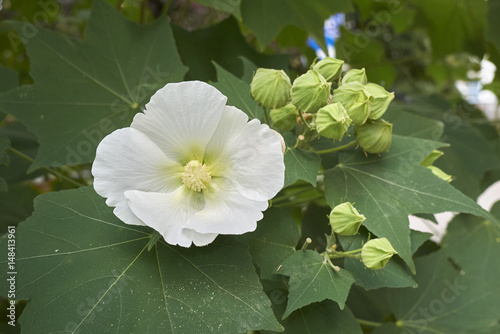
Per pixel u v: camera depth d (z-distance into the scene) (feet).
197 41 1.88
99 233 1.23
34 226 1.20
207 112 1.16
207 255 1.22
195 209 1.20
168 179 1.20
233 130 1.17
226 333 1.12
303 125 1.34
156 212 1.14
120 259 1.20
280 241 1.32
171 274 1.19
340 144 1.46
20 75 2.35
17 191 1.98
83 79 1.57
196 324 1.13
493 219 1.31
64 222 1.22
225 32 1.90
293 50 2.72
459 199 1.33
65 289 1.14
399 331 1.62
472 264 1.92
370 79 2.85
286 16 1.88
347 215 1.22
